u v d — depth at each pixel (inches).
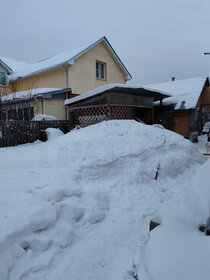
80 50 502.9
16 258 88.4
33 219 103.1
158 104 553.3
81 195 140.9
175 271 60.9
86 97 401.1
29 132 349.4
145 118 488.1
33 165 174.2
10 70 565.0
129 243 108.9
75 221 122.2
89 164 174.4
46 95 423.5
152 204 156.6
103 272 89.0
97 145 212.7
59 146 216.2
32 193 125.5
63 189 134.0
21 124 340.5
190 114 516.4
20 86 586.9
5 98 474.3
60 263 93.1
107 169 180.2
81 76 509.0
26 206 110.2
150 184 187.9
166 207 96.2
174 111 508.4
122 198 155.6
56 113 465.4
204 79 691.4
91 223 124.8
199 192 84.4
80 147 206.8
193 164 256.7
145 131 266.5
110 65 587.5
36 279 84.1
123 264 91.5
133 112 430.0
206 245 63.3
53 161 181.0
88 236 113.7
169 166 217.8
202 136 581.0
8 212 102.3
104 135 239.8
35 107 452.1
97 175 170.4
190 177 220.5
